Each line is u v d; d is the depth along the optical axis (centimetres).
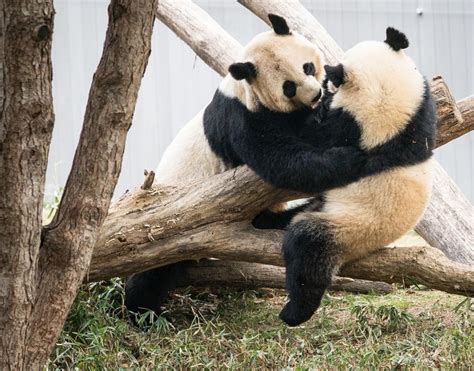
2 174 624
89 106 697
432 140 882
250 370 864
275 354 897
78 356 869
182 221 914
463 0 1939
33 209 641
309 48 930
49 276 697
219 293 1145
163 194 930
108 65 682
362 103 862
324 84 940
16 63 600
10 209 631
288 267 872
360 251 875
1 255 643
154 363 876
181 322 1051
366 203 862
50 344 700
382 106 857
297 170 870
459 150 1956
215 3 1911
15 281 650
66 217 700
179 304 1105
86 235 700
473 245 1124
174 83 1931
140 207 923
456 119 930
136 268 929
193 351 895
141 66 689
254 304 1107
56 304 697
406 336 932
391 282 902
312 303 874
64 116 1897
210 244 914
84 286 1016
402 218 866
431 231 1143
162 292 1035
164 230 912
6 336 659
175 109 1936
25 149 623
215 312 1078
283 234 916
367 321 973
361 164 859
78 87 1895
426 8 1942
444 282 873
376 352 862
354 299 1076
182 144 1052
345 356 864
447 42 1947
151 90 1928
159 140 1939
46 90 619
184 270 1049
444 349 866
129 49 677
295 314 884
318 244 854
